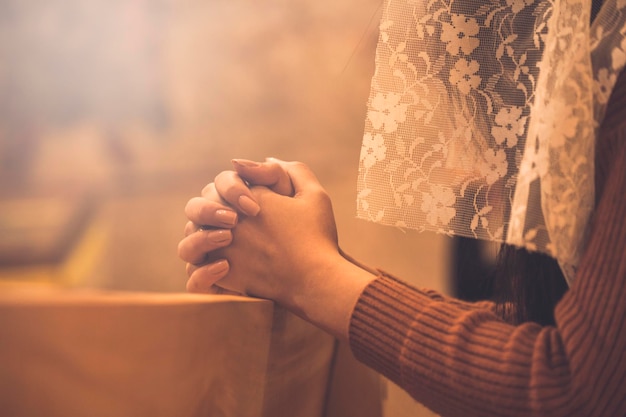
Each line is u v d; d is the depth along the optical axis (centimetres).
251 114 215
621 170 70
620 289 68
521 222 77
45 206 195
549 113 75
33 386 50
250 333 72
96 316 54
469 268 115
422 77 85
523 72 84
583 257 72
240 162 88
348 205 185
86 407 55
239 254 86
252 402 74
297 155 205
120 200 199
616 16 75
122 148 213
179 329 61
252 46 213
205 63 222
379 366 77
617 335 67
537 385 69
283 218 85
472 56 84
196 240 87
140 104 222
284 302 83
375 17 95
